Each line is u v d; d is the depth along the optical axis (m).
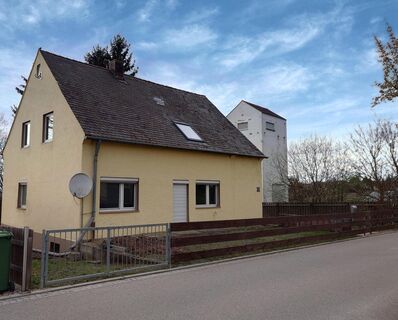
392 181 25.91
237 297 6.65
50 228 14.34
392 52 14.48
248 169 19.53
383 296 6.65
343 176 31.27
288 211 24.91
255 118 33.53
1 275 7.08
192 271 9.06
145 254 9.96
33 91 16.70
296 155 34.12
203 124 19.20
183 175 16.19
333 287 7.31
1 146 36.91
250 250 11.78
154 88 19.73
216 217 17.48
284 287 7.34
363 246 13.53
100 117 14.20
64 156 13.88
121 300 6.54
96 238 12.93
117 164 13.86
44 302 6.45
